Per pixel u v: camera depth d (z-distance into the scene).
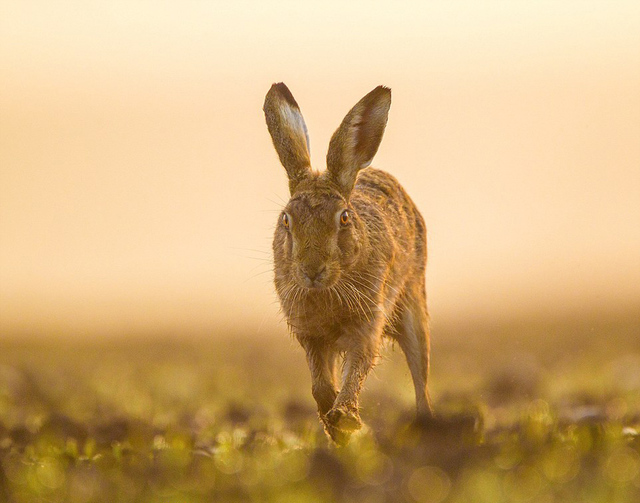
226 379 59.84
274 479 28.67
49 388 55.97
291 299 34.38
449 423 33.47
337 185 34.59
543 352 72.38
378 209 36.97
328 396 34.78
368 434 34.91
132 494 28.12
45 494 28.69
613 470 27.64
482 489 26.17
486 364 64.62
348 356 34.66
